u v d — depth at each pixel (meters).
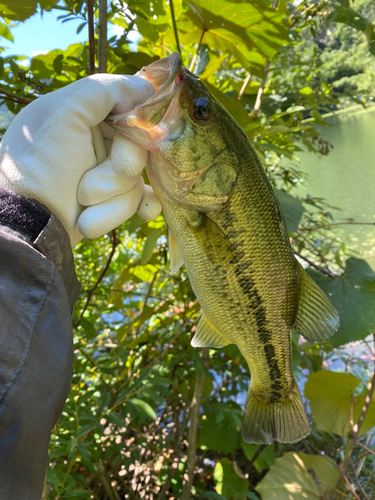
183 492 0.52
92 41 0.33
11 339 0.16
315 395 0.55
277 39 0.43
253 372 0.34
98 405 0.49
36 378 0.16
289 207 0.43
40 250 0.18
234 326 0.31
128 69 0.43
